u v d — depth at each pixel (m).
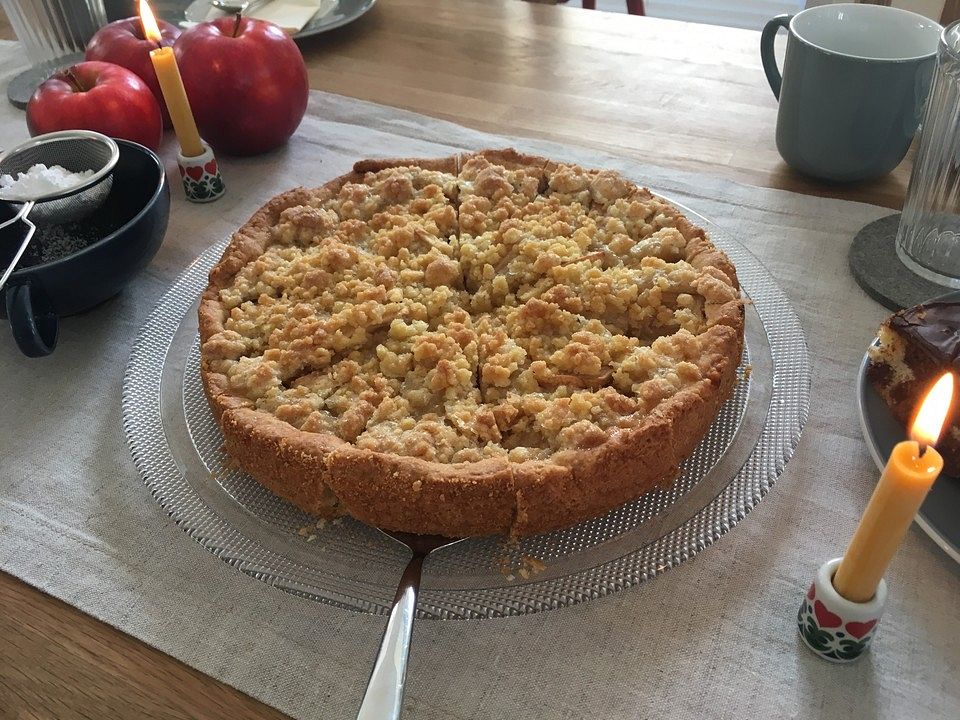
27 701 0.25
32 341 0.34
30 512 0.31
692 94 0.55
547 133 0.52
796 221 0.44
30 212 0.39
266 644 0.26
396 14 0.67
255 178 0.50
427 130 0.53
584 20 0.65
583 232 0.37
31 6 0.60
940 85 0.37
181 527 0.29
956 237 0.39
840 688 0.24
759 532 0.29
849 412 0.33
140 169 0.43
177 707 0.25
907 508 0.21
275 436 0.29
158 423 0.33
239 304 0.35
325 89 0.58
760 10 1.00
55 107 0.47
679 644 0.26
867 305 0.38
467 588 0.27
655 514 0.29
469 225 0.39
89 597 0.28
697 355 0.32
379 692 0.22
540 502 0.27
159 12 0.66
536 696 0.25
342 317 0.34
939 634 0.25
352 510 0.28
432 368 0.32
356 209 0.40
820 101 0.42
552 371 0.32
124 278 0.39
